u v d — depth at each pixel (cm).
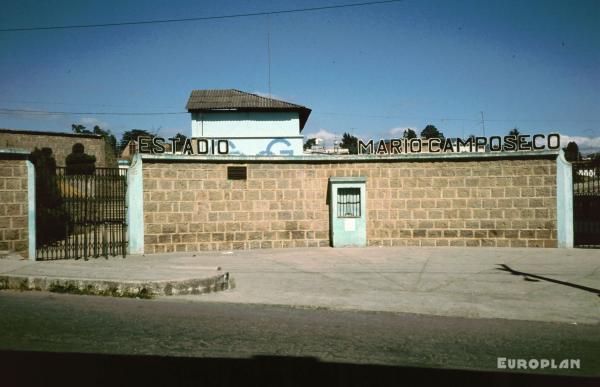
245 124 2736
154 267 945
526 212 1468
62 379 399
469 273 1049
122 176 1355
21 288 804
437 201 1497
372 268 1116
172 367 434
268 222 1481
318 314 683
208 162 1440
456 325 635
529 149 1476
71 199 1246
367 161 1513
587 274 1033
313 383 406
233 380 407
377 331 591
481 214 1484
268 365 448
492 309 731
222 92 2969
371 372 438
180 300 754
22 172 1130
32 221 1141
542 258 1261
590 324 652
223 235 1446
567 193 1452
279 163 1492
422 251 1404
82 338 520
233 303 745
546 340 567
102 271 883
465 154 1480
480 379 429
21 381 394
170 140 1439
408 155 1498
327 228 1513
